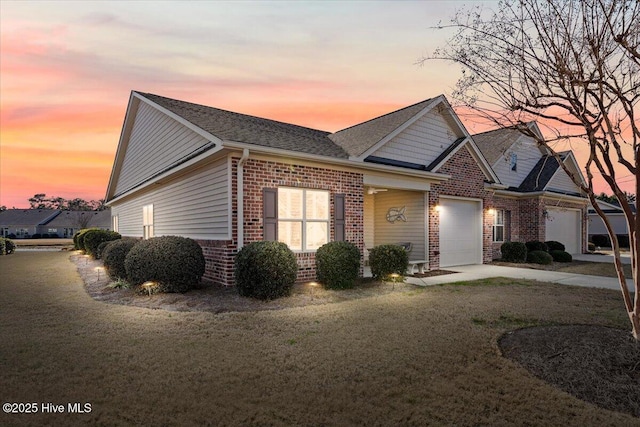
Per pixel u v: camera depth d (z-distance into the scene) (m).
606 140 4.30
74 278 10.97
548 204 18.41
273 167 8.91
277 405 3.13
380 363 4.05
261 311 6.49
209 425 2.83
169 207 12.42
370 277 10.47
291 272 7.61
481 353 4.37
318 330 5.33
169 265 7.82
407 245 12.95
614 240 4.50
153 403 3.17
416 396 3.29
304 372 3.82
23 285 9.66
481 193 14.77
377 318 6.00
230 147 7.96
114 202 21.61
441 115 13.62
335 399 3.23
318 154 9.47
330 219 9.96
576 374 3.77
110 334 5.14
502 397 3.28
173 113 10.77
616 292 8.43
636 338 4.31
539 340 4.77
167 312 6.44
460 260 14.16
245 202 8.43
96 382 3.59
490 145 19.20
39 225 62.66
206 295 7.67
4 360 4.16
